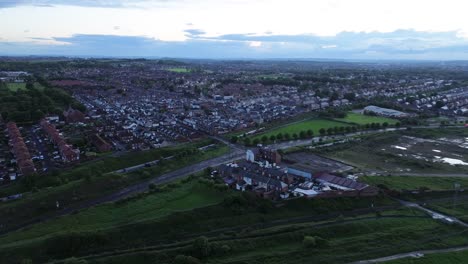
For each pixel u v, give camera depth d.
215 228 134.12
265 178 167.50
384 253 119.25
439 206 156.88
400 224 139.75
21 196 159.38
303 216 145.38
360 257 116.56
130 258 112.69
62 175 182.12
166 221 133.75
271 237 126.44
